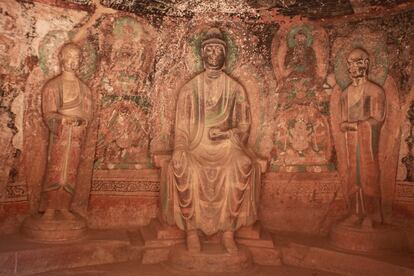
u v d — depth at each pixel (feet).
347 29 18.94
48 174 17.72
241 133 19.08
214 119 19.19
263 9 19.38
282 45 19.72
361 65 18.20
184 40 19.77
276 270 17.37
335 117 19.29
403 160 17.93
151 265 17.44
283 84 19.84
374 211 18.02
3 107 17.13
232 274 16.67
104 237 18.06
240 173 17.43
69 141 17.80
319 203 19.54
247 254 17.40
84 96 18.48
